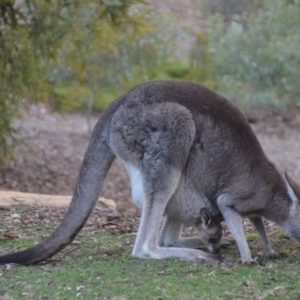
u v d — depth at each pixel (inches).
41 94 1332.4
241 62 1745.8
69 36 1288.1
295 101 1711.4
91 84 1765.5
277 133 1744.6
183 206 665.6
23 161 1496.1
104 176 665.0
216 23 1945.1
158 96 649.6
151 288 558.3
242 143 650.8
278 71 1688.0
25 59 1266.0
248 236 731.4
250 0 2042.3
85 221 656.4
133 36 1318.9
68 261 650.8
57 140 1656.0
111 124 658.2
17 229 772.6
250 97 1739.7
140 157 648.4
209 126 646.5
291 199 640.4
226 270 604.4
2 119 1286.9
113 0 1259.8
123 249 690.2
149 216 644.7
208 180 655.1
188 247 693.3
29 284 578.6
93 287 567.2
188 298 535.8
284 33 1692.9
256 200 642.8
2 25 1263.5
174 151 641.0
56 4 1256.2
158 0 2425.0
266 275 587.5
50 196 936.3
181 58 2020.2
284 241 711.1
